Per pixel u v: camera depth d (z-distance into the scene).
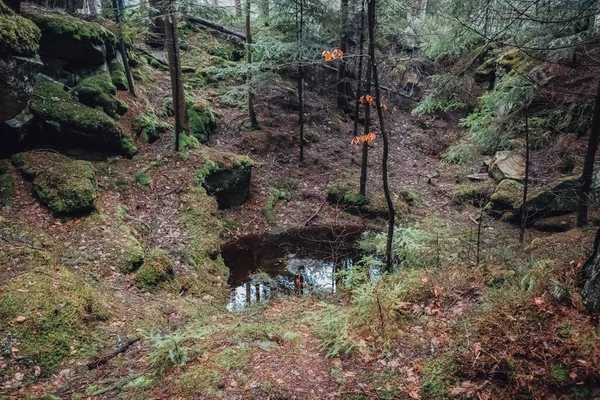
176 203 9.77
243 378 3.74
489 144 10.01
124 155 10.31
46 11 10.18
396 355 3.85
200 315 6.06
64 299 5.02
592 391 2.88
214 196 10.94
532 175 10.84
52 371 4.21
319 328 4.61
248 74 13.29
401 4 11.16
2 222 6.79
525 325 3.52
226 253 9.74
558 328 3.36
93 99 10.18
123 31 12.02
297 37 12.33
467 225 10.55
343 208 12.15
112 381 4.00
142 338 4.96
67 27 9.72
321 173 13.70
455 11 7.51
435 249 6.79
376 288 4.65
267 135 14.09
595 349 3.04
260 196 12.24
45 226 7.26
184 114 11.76
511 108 9.08
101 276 6.58
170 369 4.06
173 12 9.76
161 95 13.36
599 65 7.96
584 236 7.13
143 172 10.06
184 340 4.56
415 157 15.27
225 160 11.39
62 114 9.09
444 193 12.81
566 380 2.99
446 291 4.60
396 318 4.30
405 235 7.20
